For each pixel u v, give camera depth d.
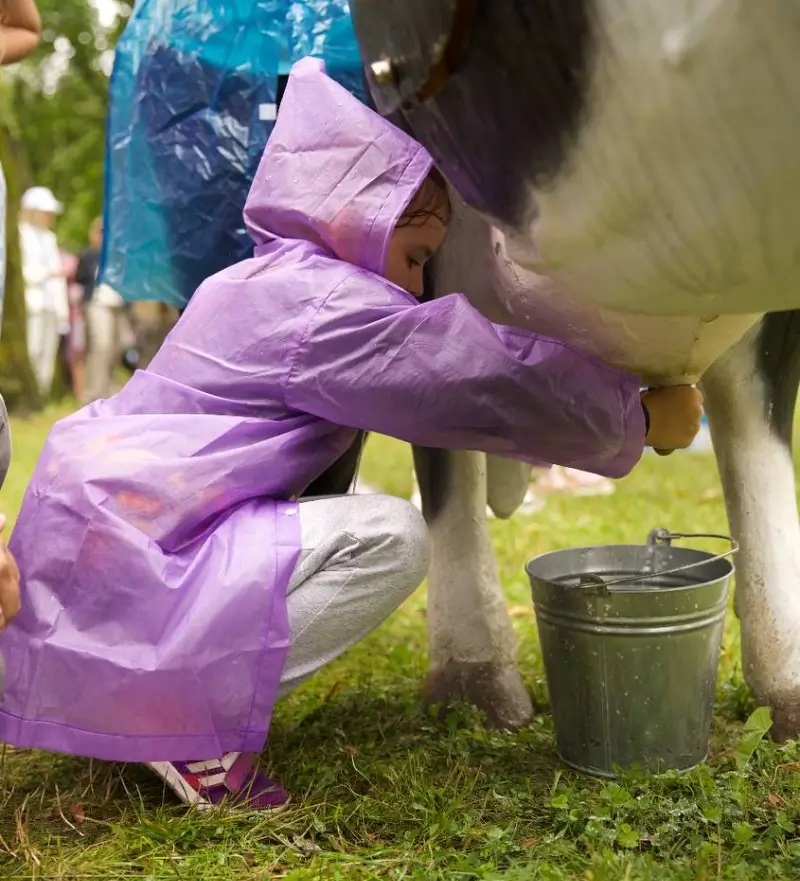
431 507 2.29
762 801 1.78
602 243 1.21
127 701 1.67
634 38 1.04
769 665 2.04
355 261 1.76
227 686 1.69
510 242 1.38
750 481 2.07
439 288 1.93
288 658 1.77
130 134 2.23
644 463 5.27
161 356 1.88
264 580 1.70
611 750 1.94
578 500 4.37
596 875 1.50
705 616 1.89
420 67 1.17
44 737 1.71
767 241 1.11
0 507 4.20
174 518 1.72
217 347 1.81
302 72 1.80
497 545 3.60
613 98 1.08
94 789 1.95
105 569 1.69
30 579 1.73
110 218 2.32
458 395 1.67
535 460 1.82
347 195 1.72
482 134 1.21
